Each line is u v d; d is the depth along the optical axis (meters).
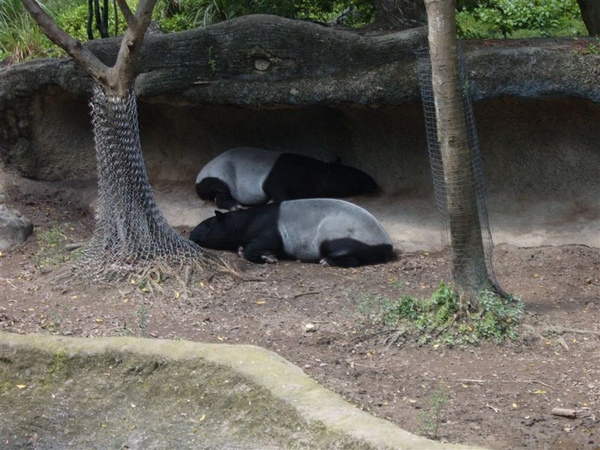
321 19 14.51
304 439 4.85
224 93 11.85
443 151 8.52
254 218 11.52
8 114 13.38
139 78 12.01
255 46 11.55
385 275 10.66
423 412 6.72
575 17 16.94
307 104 11.61
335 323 8.82
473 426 6.57
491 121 12.05
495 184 12.27
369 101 11.35
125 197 10.12
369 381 7.48
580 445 6.25
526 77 10.72
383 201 12.78
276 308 9.38
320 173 12.91
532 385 7.39
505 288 9.91
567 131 11.70
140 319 8.82
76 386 6.00
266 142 13.83
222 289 9.93
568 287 9.92
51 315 8.99
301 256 11.36
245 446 5.22
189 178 14.02
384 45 11.27
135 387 5.86
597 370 7.69
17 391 6.11
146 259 10.11
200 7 15.61
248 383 5.38
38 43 15.34
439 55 8.37
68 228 12.07
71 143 13.83
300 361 7.92
